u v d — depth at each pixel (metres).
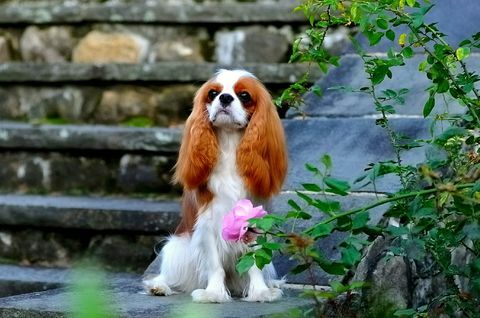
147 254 9.41
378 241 6.80
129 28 11.58
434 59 6.09
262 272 6.88
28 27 11.95
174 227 9.30
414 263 6.72
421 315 5.99
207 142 6.64
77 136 10.54
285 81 10.49
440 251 5.83
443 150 6.63
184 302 6.56
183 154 6.81
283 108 10.27
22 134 10.73
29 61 11.94
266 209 6.91
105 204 9.80
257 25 11.16
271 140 6.69
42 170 10.78
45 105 11.54
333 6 6.55
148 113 11.17
